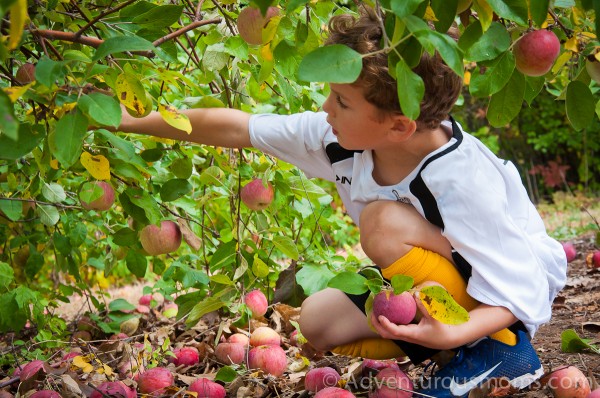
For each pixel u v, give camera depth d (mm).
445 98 1607
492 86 1509
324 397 1690
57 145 1301
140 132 1889
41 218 2391
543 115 8914
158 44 1809
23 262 2773
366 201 1811
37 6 1822
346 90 1551
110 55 1634
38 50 1836
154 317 3305
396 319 1558
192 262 2971
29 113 1748
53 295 2889
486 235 1644
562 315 2838
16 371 2104
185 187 2125
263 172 2229
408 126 1574
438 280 1685
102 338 2992
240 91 2271
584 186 9133
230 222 2674
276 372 2139
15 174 2529
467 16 1598
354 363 2127
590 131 8719
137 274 2367
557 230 5723
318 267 2688
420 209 1696
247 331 2629
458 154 1664
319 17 1900
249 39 1794
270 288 2875
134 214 2008
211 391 1904
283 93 2160
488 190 1654
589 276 3564
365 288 1565
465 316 1486
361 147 1650
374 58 1510
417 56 1272
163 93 2543
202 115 1935
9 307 2283
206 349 2447
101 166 1673
